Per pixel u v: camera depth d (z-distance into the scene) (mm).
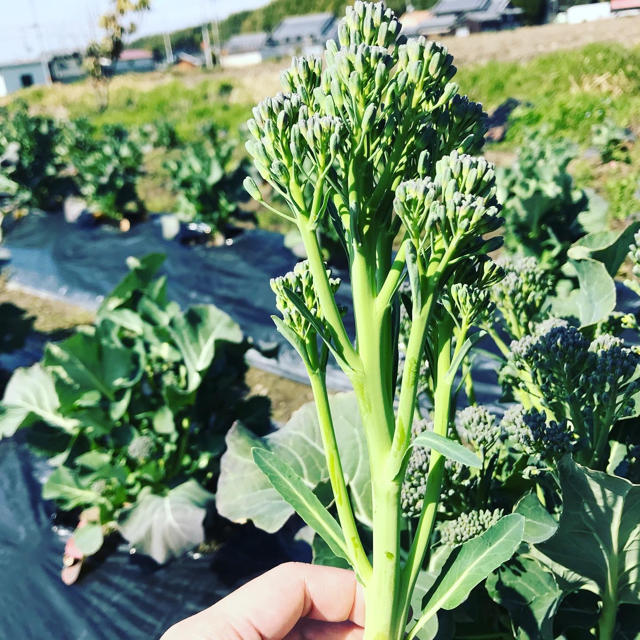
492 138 14734
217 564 4414
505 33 36562
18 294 9844
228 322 4590
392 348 1321
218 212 10602
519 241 6660
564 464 1473
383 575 1329
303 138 1178
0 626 4223
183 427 4621
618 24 33562
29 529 4941
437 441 1167
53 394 4688
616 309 5871
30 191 13656
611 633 1645
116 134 21125
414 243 1212
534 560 1775
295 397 6348
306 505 1429
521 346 1860
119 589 4359
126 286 5297
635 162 11312
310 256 1230
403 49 1230
